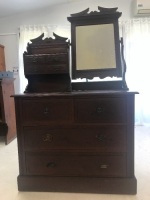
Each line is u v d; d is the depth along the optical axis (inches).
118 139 63.6
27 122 65.9
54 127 65.2
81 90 71.8
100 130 63.7
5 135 118.4
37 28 149.8
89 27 74.2
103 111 62.7
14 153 104.7
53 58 68.1
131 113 62.1
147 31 144.6
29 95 64.0
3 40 156.8
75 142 65.2
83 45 74.3
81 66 74.0
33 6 143.3
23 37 150.1
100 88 72.7
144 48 146.0
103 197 64.2
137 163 88.2
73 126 64.4
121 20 146.5
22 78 152.9
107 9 72.9
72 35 74.9
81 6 150.3
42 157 67.3
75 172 66.6
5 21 155.0
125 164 64.5
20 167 68.9
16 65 157.6
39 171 68.1
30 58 69.0
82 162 65.9
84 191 66.7
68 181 66.9
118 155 64.3
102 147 64.4
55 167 67.2
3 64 154.7
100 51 73.5
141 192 66.6
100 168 65.4
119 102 62.0
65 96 63.1
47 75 71.6
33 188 68.6
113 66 72.7
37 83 72.5
